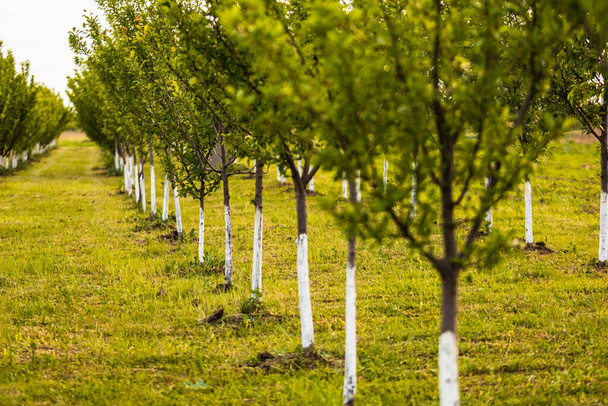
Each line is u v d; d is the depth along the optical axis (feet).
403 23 16.17
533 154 15.69
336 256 49.67
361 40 15.72
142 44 44.86
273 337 29.58
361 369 24.48
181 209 81.46
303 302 26.40
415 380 23.02
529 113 37.45
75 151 259.80
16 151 153.07
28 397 21.99
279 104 17.76
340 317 32.91
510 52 16.51
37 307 34.83
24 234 61.77
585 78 36.76
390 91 15.15
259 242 35.60
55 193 104.42
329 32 14.66
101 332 30.73
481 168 15.33
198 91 29.17
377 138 14.93
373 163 15.25
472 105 15.30
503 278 41.24
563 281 39.91
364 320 32.22
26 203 88.48
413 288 38.88
